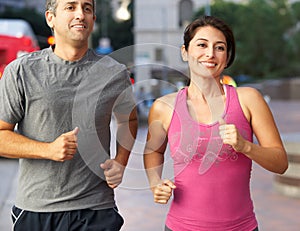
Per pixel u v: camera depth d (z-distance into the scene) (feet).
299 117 68.33
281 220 20.11
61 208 9.82
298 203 22.66
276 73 146.30
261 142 9.84
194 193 9.75
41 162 9.77
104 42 114.93
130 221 19.89
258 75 145.38
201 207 9.73
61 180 9.78
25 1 186.70
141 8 131.64
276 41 143.23
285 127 54.85
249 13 142.10
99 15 173.88
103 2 174.19
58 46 9.84
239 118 9.71
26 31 44.21
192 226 9.78
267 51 143.23
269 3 147.13
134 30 134.41
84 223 9.93
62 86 9.75
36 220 9.84
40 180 9.79
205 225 9.72
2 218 20.43
